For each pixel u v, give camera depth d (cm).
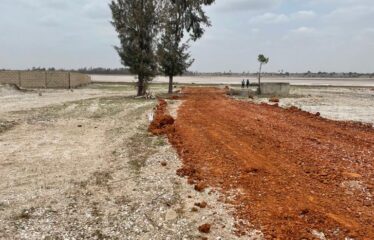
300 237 676
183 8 4553
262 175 1038
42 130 1831
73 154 1338
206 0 4584
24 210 830
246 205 830
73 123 2058
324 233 690
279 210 793
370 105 3259
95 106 2956
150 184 995
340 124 1992
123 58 3953
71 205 862
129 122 2083
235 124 1930
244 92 4400
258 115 2331
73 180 1041
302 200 845
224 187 952
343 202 833
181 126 1877
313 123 2011
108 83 8750
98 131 1814
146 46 3931
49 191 952
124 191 949
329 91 5981
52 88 6109
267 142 1460
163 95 4294
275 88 4609
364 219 745
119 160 1248
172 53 4406
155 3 3856
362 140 1512
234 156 1244
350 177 1001
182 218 782
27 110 2623
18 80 6072
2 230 733
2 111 2531
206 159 1220
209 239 690
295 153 1273
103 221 777
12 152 1360
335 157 1215
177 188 959
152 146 1446
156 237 705
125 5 3834
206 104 3127
